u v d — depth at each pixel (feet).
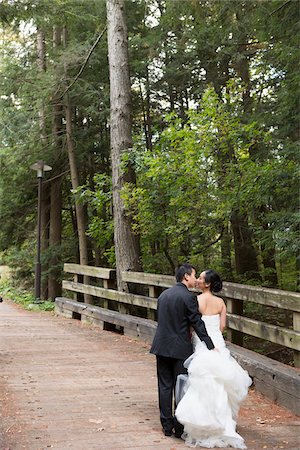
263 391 20.15
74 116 62.18
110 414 17.60
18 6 40.91
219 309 16.43
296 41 31.17
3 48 62.69
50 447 14.34
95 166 63.05
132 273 35.58
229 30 40.14
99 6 51.72
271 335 21.72
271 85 39.88
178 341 15.72
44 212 68.23
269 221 30.35
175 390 15.66
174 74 53.98
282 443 15.02
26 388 20.79
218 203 32.48
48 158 61.77
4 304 58.03
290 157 31.12
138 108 59.67
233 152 33.19
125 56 39.11
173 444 14.85
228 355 15.75
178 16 40.86
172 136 33.68
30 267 71.72
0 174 61.46
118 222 37.96
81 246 58.39
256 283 43.24
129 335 34.04
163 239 40.63
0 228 65.98
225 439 14.70
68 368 24.68
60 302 47.09
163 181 34.32
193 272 16.57
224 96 33.76
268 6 32.94
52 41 63.46
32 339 32.71
